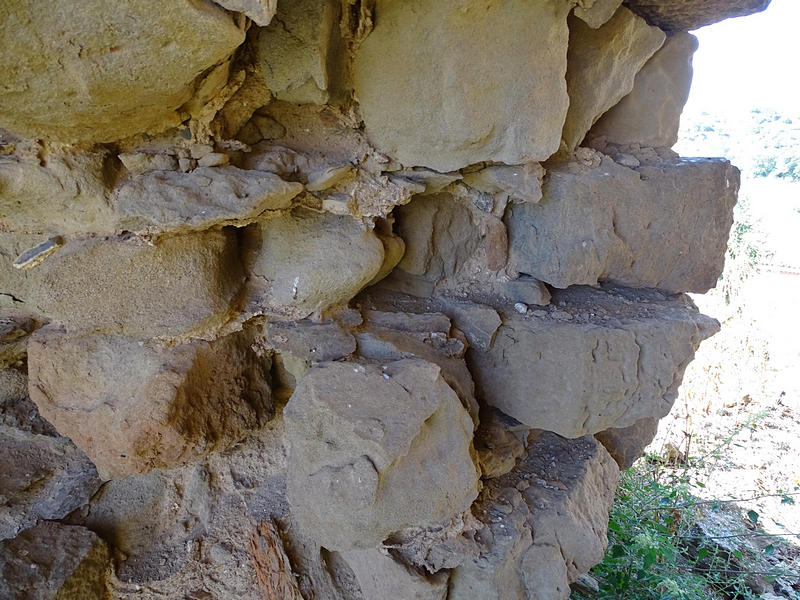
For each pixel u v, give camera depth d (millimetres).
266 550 2002
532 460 2223
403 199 1678
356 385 1520
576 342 1848
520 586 1878
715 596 3156
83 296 1447
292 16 1306
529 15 1428
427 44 1432
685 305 2131
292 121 1579
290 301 1651
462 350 1843
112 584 1972
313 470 1530
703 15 1831
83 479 2090
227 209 1282
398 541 1689
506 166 1737
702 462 4285
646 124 2082
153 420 1566
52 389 1689
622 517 3277
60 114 1075
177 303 1518
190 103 1270
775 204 8312
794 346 5973
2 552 1810
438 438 1555
